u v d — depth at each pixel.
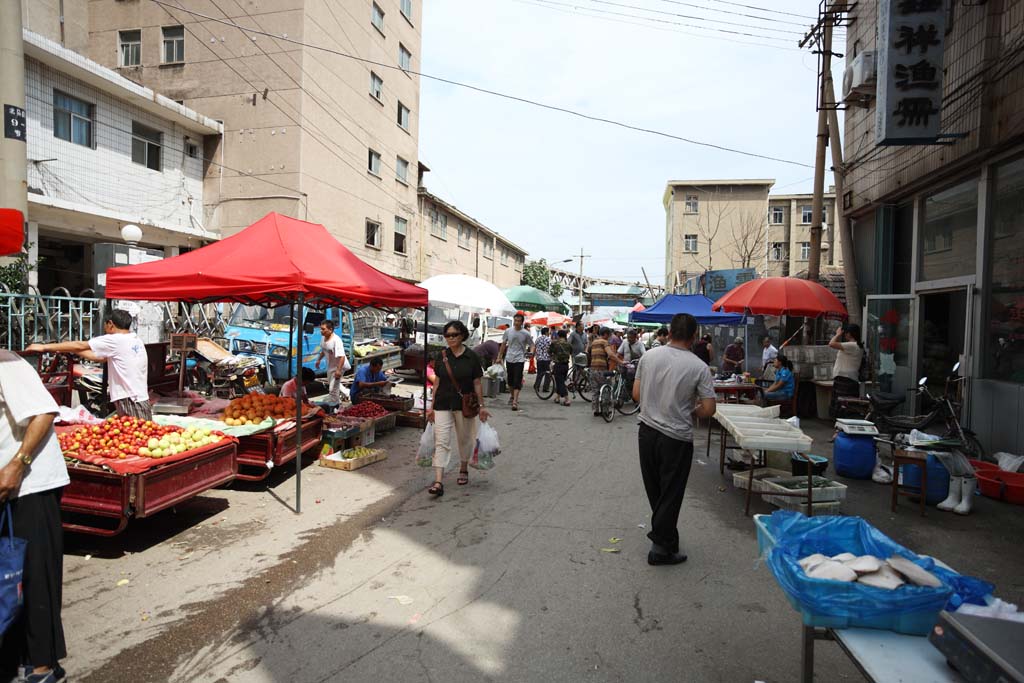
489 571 4.11
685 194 41.69
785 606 3.63
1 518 2.60
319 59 19.02
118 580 3.87
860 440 6.80
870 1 10.95
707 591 3.83
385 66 23.25
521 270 49.62
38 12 17.56
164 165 16.88
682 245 41.62
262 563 4.17
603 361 11.39
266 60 18.22
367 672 2.89
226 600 3.62
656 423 4.21
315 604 3.59
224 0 18.42
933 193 9.17
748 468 6.93
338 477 6.44
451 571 4.10
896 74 7.59
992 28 7.21
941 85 7.52
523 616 3.48
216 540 4.58
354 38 21.31
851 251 11.72
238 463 5.67
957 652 1.81
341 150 20.62
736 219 41.12
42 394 2.73
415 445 8.13
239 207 18.47
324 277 5.55
